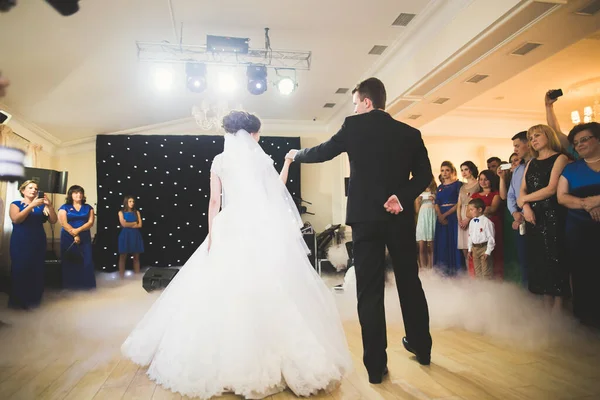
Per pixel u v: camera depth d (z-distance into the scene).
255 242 1.90
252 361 1.65
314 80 6.25
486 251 3.56
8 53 4.41
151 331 2.07
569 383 1.75
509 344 2.36
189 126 8.42
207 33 4.65
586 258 2.63
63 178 6.27
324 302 1.94
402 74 5.23
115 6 3.95
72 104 6.21
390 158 1.91
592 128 2.55
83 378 1.94
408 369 1.96
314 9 4.24
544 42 3.68
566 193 2.65
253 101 7.24
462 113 8.12
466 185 4.32
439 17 4.29
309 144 8.73
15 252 3.96
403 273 1.97
